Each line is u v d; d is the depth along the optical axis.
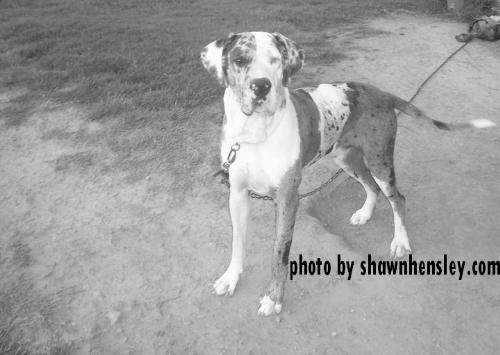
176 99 3.16
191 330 1.67
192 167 2.55
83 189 2.43
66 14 5.55
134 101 3.13
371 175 2.10
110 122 2.95
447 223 2.17
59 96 3.28
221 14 5.50
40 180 2.51
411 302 1.76
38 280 1.90
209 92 3.25
